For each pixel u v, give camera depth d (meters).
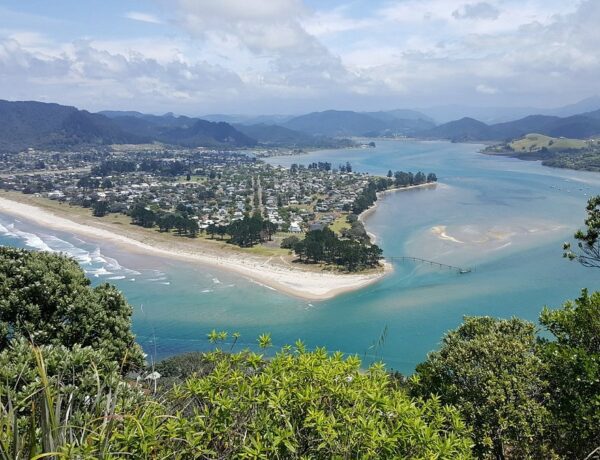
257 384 7.05
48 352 11.21
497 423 14.79
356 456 6.39
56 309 16.58
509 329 18.92
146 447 5.82
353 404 7.12
